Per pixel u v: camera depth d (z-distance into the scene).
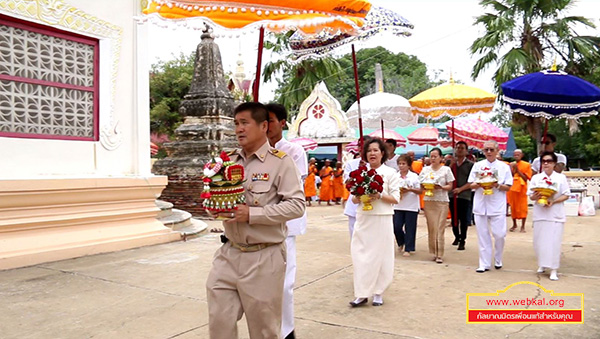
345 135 22.17
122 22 8.63
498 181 6.59
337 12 4.32
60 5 7.62
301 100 24.56
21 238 7.05
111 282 6.02
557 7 18.09
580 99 6.79
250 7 4.13
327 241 9.33
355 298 5.33
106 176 8.33
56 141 7.68
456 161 8.66
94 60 8.29
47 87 7.66
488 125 13.45
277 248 3.04
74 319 4.65
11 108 7.23
